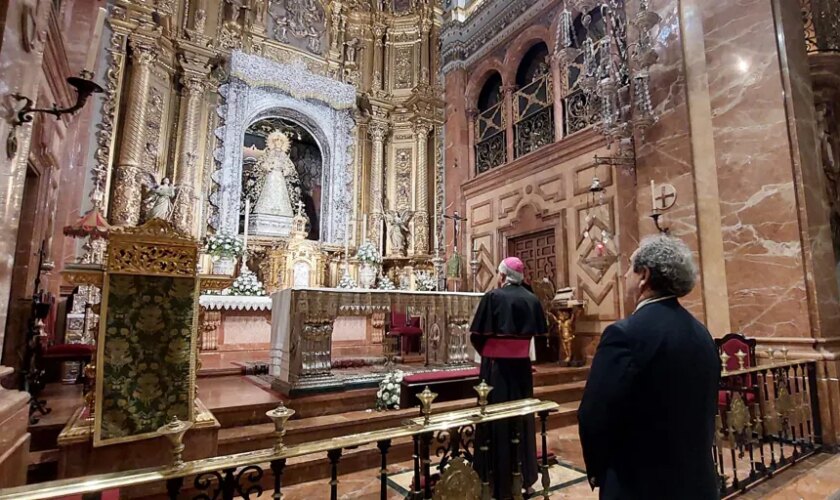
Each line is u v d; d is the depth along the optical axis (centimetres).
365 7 1152
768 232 472
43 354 468
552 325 739
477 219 998
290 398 436
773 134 476
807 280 443
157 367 307
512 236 902
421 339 769
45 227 556
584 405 154
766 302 468
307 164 1072
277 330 526
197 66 889
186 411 311
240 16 977
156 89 841
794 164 459
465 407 457
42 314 436
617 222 684
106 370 288
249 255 895
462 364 606
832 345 434
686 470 143
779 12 486
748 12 505
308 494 323
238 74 915
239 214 923
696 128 549
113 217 748
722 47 525
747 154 494
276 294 543
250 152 989
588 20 645
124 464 287
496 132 1003
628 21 651
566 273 770
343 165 1039
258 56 945
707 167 534
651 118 587
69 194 687
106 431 281
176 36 884
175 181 850
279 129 1051
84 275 301
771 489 318
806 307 440
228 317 710
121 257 308
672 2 587
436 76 1142
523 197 880
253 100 959
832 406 408
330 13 1098
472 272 970
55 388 509
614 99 607
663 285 162
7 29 257
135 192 771
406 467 380
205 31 923
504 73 983
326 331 481
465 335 615
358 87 1101
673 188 567
